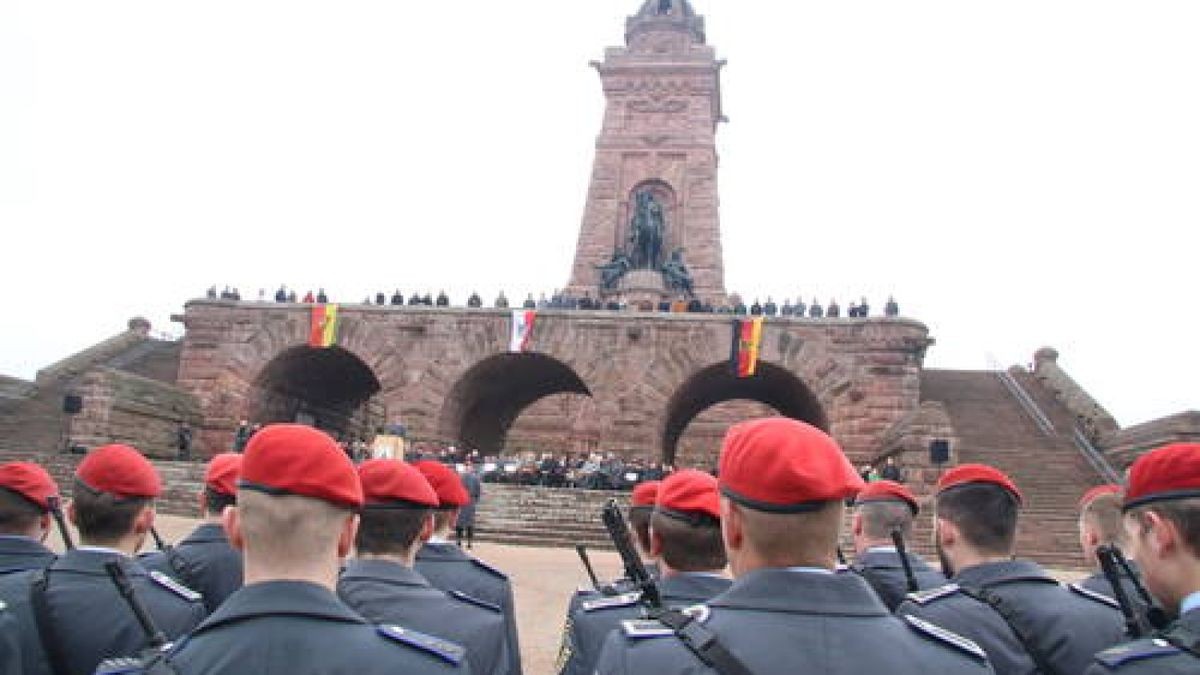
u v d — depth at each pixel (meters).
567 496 37.59
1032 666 5.63
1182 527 4.25
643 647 3.83
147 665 3.94
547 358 49.84
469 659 5.80
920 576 7.54
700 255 63.34
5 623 4.90
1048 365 53.03
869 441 43.25
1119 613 5.93
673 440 59.97
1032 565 6.13
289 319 48.81
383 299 51.22
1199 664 4.00
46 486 6.79
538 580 23.27
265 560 4.04
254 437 4.21
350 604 5.93
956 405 48.47
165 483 38.69
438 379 47.00
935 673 3.65
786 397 53.59
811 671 3.53
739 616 3.76
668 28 69.19
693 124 66.62
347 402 61.44
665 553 5.79
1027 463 40.91
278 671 3.71
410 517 6.25
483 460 46.72
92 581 5.88
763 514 3.82
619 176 66.12
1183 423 33.56
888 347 43.94
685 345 45.59
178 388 48.91
